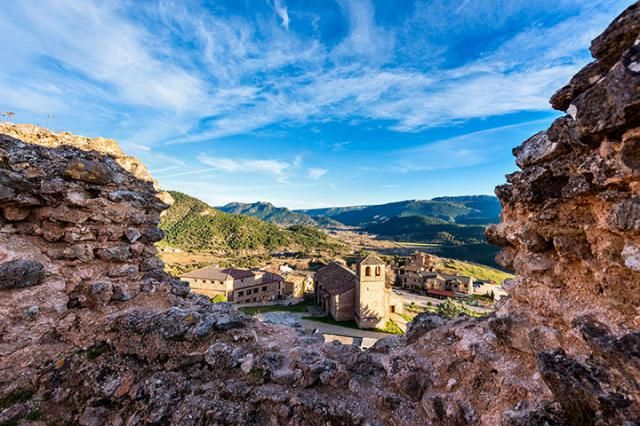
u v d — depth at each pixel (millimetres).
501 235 6023
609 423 3121
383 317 39250
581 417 3439
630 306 3559
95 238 8492
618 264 3689
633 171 3383
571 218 4480
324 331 36500
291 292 61531
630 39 3752
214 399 5570
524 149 5383
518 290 5324
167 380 6043
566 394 3596
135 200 9383
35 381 6082
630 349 3148
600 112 3629
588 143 4023
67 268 7973
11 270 6773
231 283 53312
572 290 4488
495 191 6289
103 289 7977
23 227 7828
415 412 5125
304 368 5945
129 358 6609
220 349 6477
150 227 9875
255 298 55594
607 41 3967
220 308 9008
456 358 5598
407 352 6289
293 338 7828
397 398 5336
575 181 4270
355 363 6359
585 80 4336
